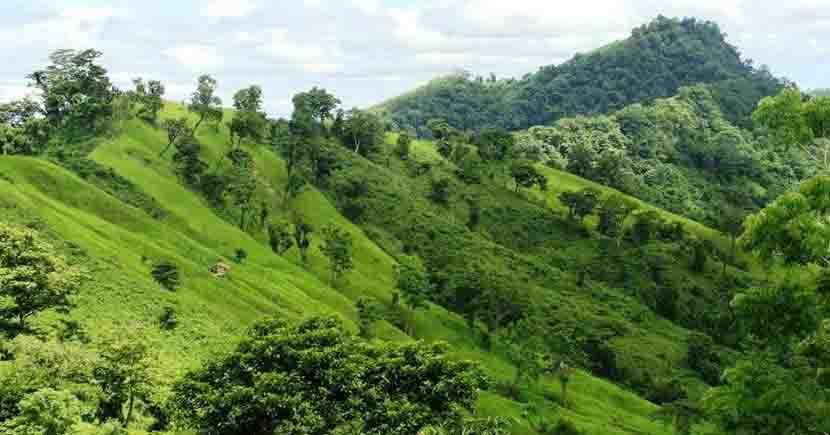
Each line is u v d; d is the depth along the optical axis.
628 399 142.38
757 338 25.11
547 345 150.62
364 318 139.88
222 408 48.34
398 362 54.44
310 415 47.41
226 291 124.81
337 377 50.94
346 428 48.84
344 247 165.75
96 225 129.38
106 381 56.72
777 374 24.05
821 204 23.98
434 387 52.62
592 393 142.38
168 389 61.91
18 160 145.62
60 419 42.88
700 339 167.12
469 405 53.94
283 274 155.50
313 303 141.50
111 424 49.84
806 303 23.44
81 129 192.12
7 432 41.06
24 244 72.44
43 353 54.19
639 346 168.75
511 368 146.12
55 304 73.00
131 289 104.12
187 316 104.25
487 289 170.25
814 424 22.45
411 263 158.50
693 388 151.75
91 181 162.75
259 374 49.78
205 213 172.75
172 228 157.62
